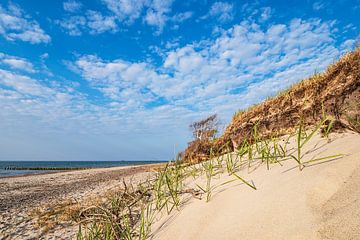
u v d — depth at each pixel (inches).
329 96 126.3
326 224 49.2
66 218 199.6
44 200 331.9
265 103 185.3
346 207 50.6
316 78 148.3
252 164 113.0
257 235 57.9
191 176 152.8
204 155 209.9
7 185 571.5
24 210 270.7
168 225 93.3
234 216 72.4
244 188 87.4
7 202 326.3
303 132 119.7
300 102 150.5
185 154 223.9
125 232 100.3
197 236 73.0
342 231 45.6
